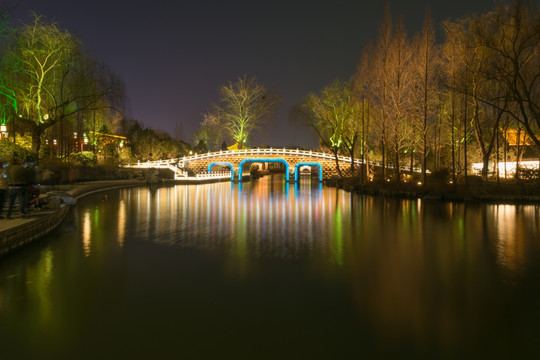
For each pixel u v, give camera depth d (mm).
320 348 5012
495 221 16703
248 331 5504
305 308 6387
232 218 17828
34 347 5012
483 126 30672
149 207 22234
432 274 8391
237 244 11703
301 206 23656
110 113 46656
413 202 26266
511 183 30828
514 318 5961
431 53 29953
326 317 6012
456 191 27609
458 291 7234
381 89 33938
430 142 40156
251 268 8891
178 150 81688
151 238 12578
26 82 32219
